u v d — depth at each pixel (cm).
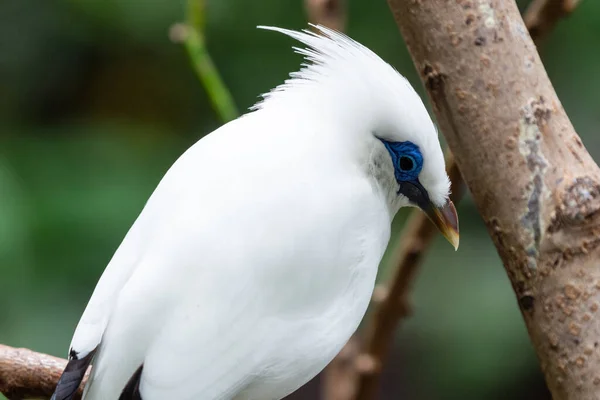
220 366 316
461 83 317
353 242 319
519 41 317
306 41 322
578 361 315
